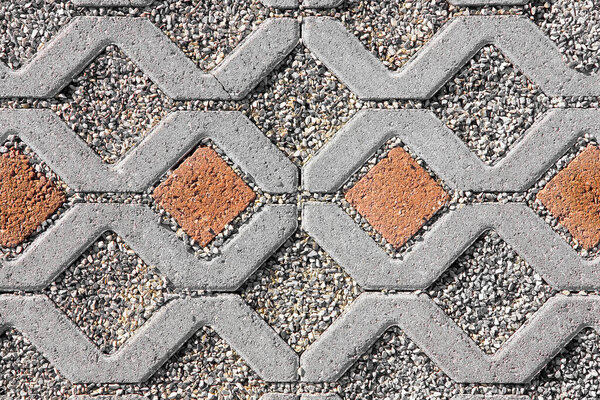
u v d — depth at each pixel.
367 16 1.37
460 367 1.36
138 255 1.36
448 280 1.37
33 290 1.36
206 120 1.36
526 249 1.36
